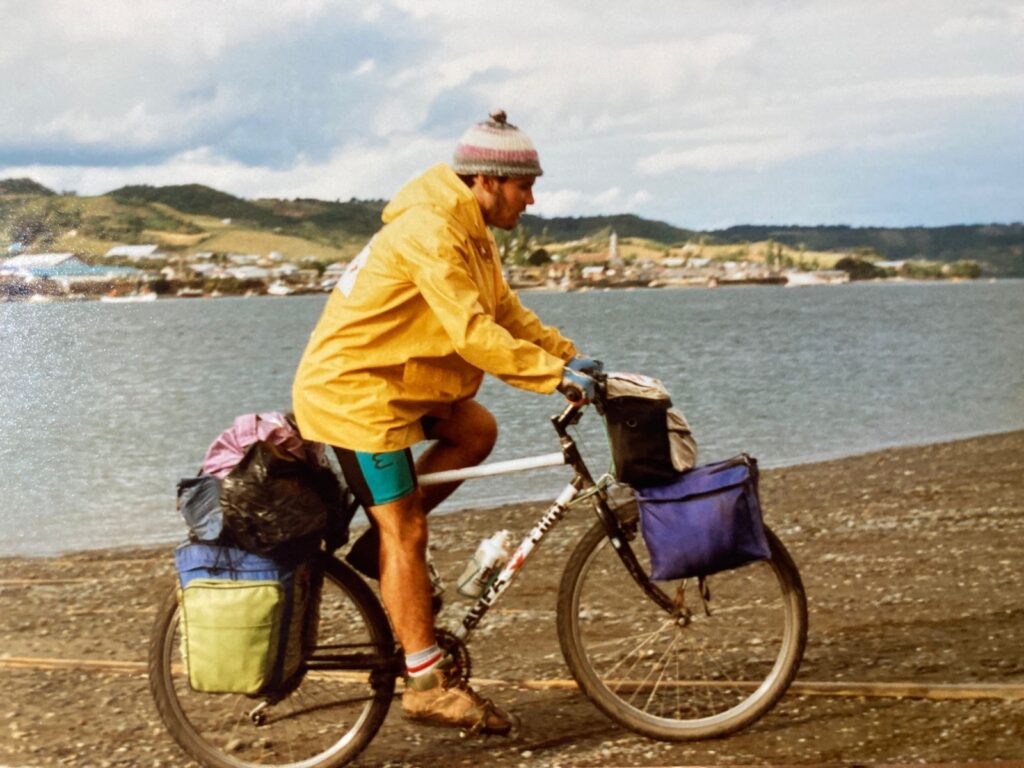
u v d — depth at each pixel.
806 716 4.43
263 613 3.77
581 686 4.26
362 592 4.05
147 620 6.48
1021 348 46.97
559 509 4.21
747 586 4.46
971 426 19.66
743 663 4.42
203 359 47.38
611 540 4.23
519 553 4.21
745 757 4.07
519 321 4.27
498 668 5.20
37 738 4.44
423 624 3.99
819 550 7.76
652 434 4.05
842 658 5.16
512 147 3.91
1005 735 4.15
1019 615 5.83
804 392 27.81
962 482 11.16
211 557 3.83
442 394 3.96
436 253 3.79
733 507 4.02
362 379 3.88
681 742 4.23
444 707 4.21
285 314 119.19
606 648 4.39
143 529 10.78
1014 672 4.89
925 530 8.41
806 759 4.02
